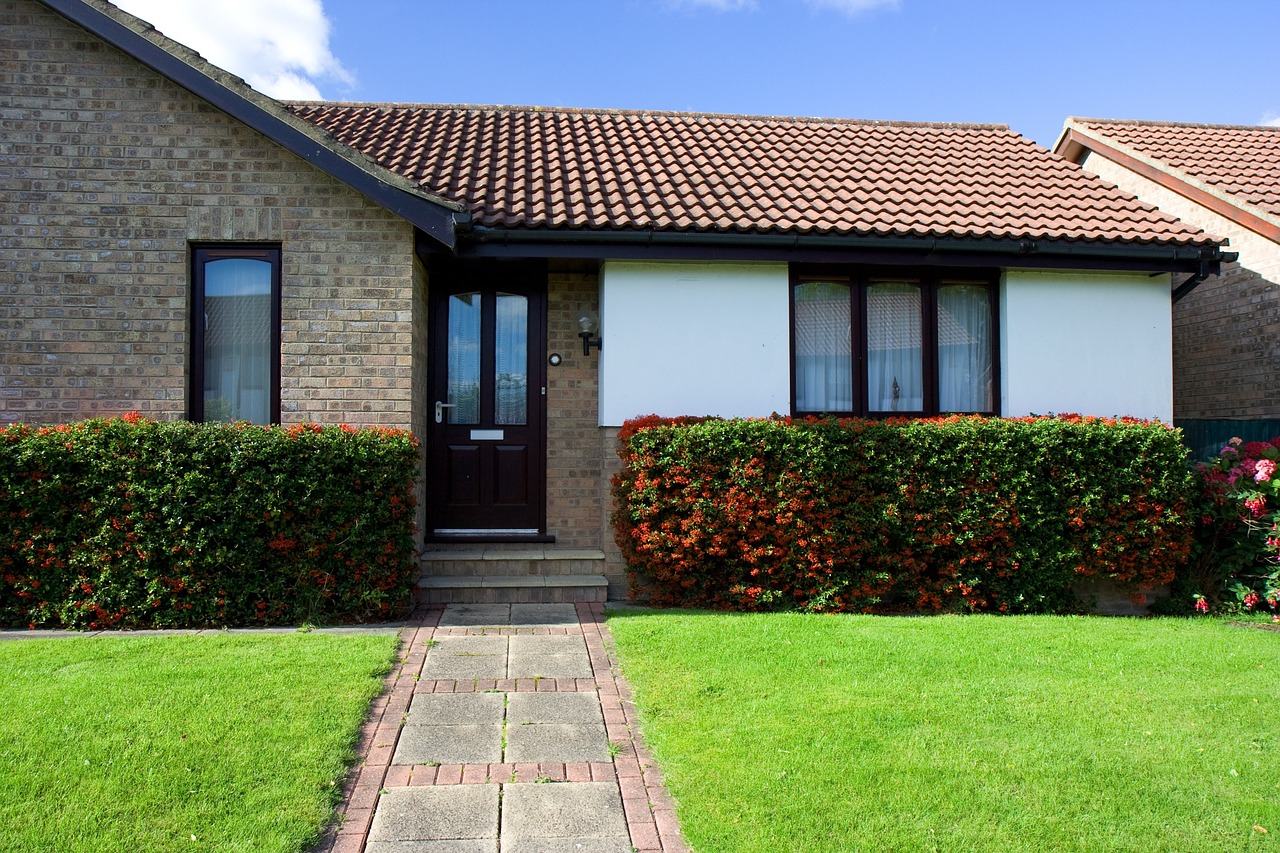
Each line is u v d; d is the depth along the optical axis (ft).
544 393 25.77
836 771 11.65
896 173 29.43
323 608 20.04
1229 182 32.48
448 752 12.66
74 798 10.43
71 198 21.29
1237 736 13.21
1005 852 9.86
